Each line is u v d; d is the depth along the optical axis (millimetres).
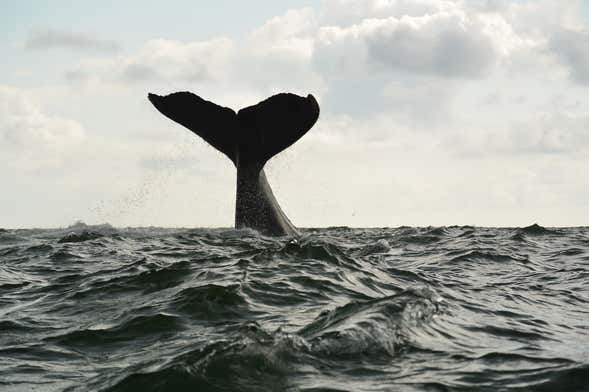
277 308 14484
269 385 9578
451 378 10195
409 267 23297
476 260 25641
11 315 15008
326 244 21578
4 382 10562
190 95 29250
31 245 29266
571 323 15188
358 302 13914
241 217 29938
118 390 9617
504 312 15781
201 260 19922
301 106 28641
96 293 16734
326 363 10477
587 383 10102
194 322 13406
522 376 10398
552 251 29359
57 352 12078
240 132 29266
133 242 28938
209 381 9562
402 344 11680
